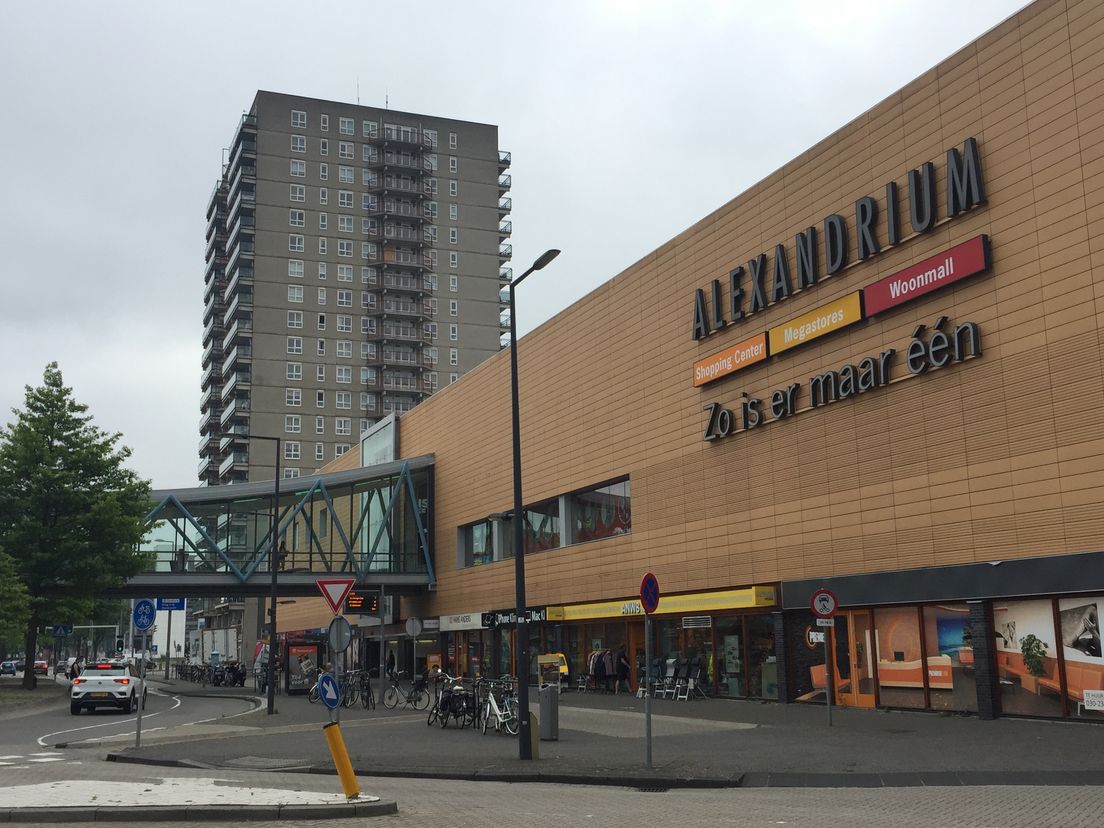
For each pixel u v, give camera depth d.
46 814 10.29
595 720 24.45
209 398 124.12
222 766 16.80
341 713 29.27
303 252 114.12
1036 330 20.80
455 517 51.22
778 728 20.75
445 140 123.88
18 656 119.75
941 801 11.61
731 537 30.02
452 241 122.12
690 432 32.22
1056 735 17.70
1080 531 19.58
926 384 23.42
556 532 41.28
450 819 10.40
